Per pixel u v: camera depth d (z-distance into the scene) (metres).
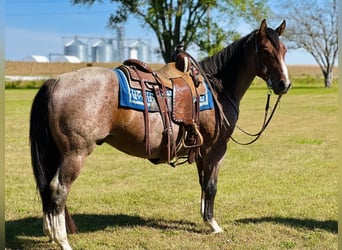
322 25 37.78
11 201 5.86
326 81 38.06
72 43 75.69
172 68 4.37
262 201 5.79
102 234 4.60
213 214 4.82
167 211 5.40
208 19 30.17
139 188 6.52
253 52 4.49
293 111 18.14
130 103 3.81
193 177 7.21
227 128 4.47
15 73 49.12
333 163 8.23
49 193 3.71
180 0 29.53
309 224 4.89
